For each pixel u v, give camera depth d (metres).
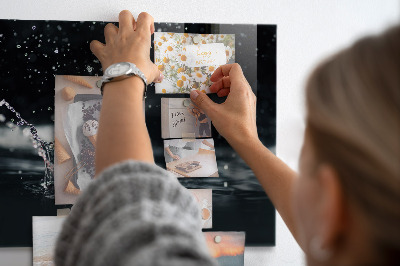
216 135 0.82
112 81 0.57
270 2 0.84
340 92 0.24
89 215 0.35
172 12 0.82
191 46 0.82
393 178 0.21
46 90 0.78
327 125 0.24
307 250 0.31
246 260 0.82
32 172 0.77
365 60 0.24
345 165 0.24
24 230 0.77
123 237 0.30
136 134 0.46
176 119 0.81
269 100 0.84
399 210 0.22
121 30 0.73
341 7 0.86
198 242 0.31
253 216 0.82
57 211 0.78
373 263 0.24
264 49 0.84
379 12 0.87
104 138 0.46
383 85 0.23
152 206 0.33
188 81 0.82
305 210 0.30
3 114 0.77
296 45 0.85
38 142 0.78
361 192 0.23
